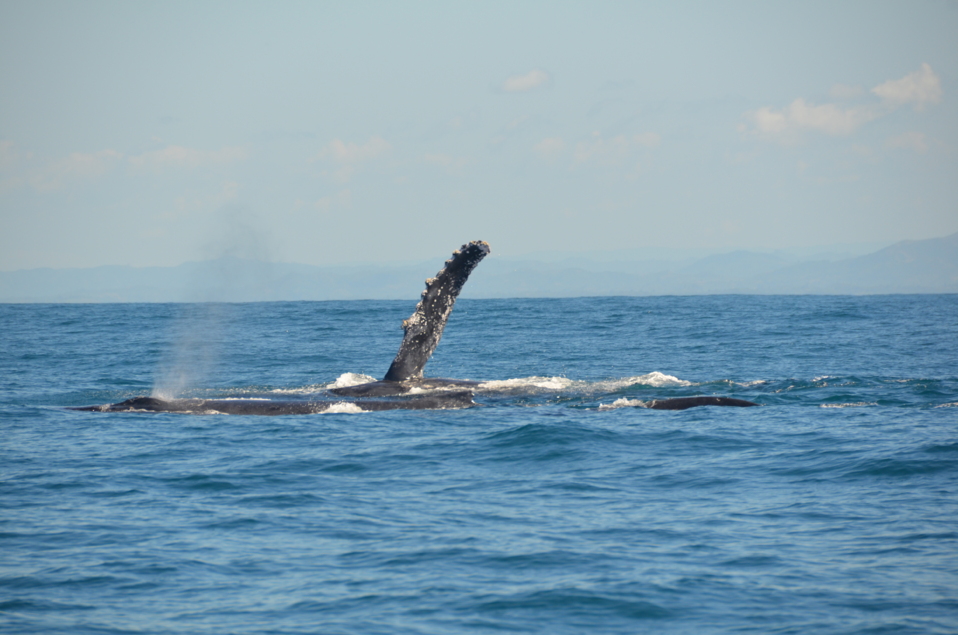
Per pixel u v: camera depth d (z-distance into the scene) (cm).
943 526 4238
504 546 4075
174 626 3194
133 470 5728
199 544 4147
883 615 3191
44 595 3497
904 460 5588
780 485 5222
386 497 5050
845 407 7994
